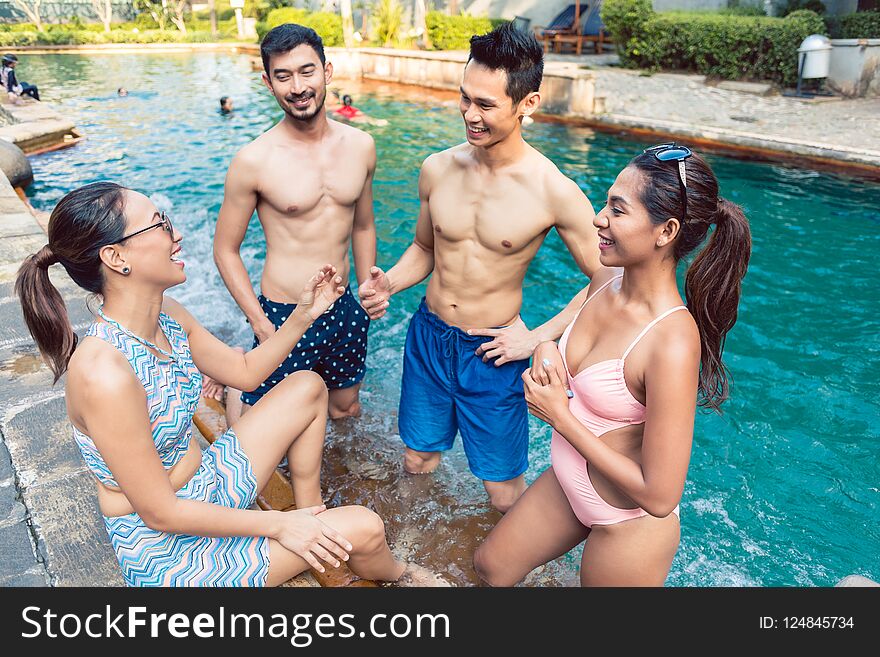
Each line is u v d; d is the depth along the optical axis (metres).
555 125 11.96
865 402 4.28
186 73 20.00
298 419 2.51
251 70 20.62
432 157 2.99
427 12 22.05
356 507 2.43
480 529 3.13
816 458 3.82
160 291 2.07
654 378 1.98
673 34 15.38
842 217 7.36
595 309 2.23
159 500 2.03
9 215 6.29
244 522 2.18
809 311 5.39
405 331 5.18
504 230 2.79
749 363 4.70
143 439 1.97
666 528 2.24
